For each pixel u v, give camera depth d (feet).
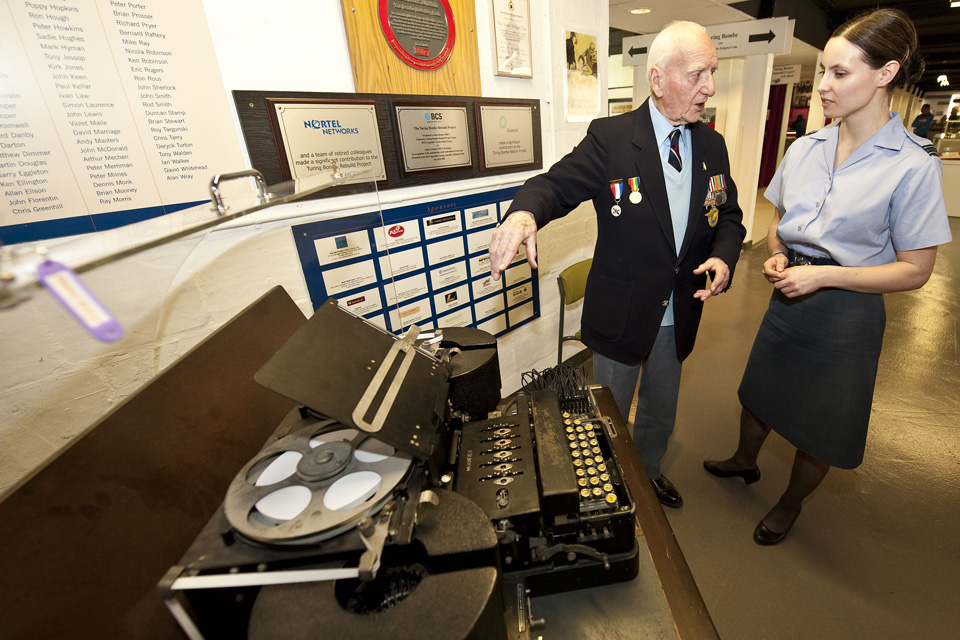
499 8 5.17
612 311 4.30
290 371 1.56
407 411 1.77
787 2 13.53
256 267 3.73
